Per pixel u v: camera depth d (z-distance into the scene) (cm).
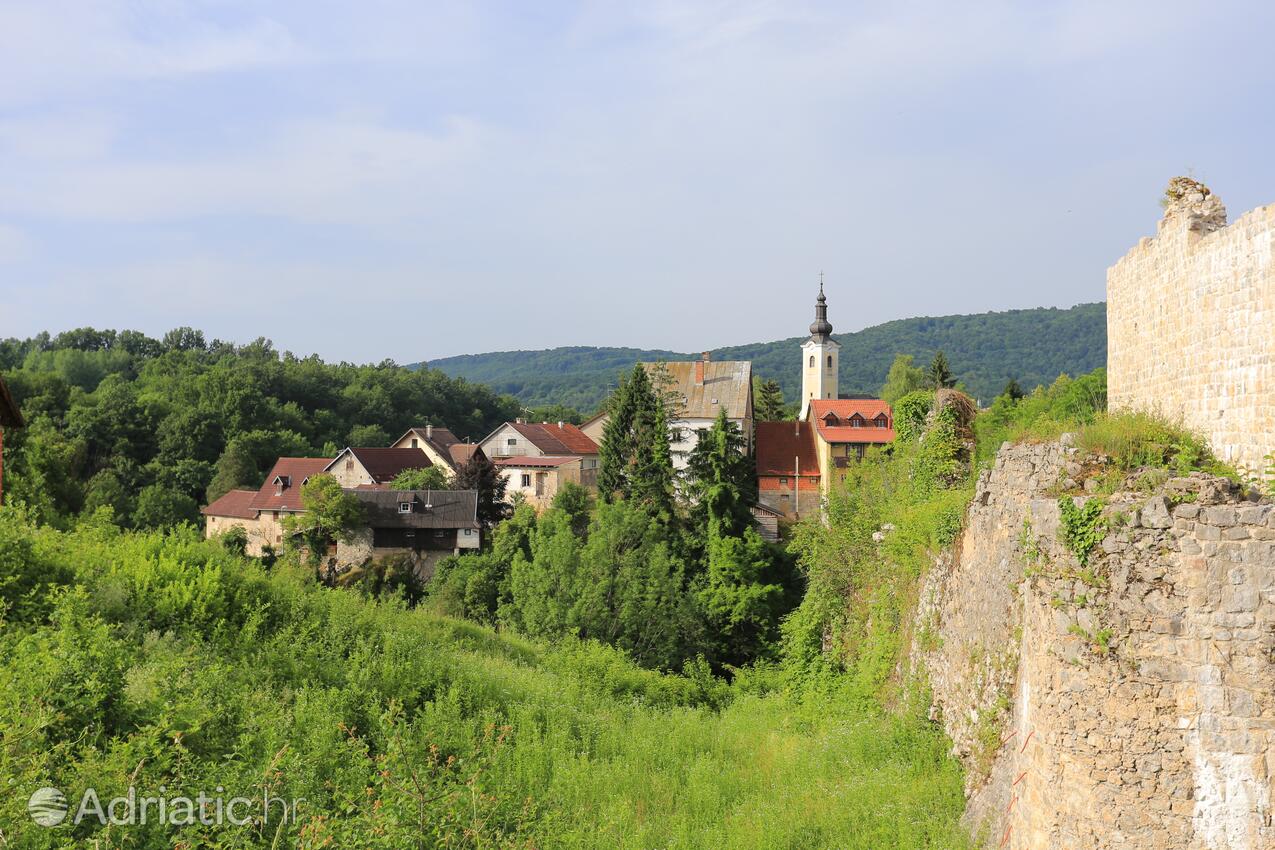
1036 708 913
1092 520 866
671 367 7581
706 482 5141
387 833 1059
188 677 1423
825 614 2541
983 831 1130
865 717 1878
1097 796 841
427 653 2020
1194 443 1129
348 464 7694
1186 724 816
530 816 1329
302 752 1300
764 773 1644
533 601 3603
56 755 1021
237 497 7275
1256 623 799
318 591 2412
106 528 2416
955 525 1641
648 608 3569
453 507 5806
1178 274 1273
